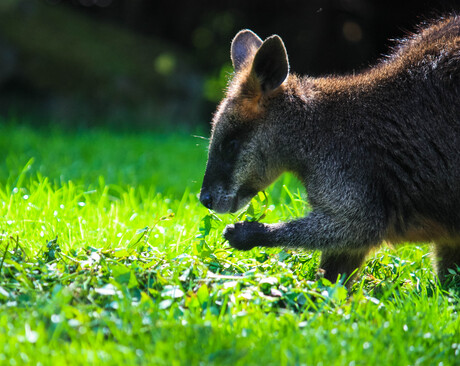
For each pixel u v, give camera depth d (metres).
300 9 29.31
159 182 16.53
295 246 8.88
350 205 8.77
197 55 32.44
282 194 12.26
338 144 8.97
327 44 28.61
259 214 9.48
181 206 12.23
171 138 24.23
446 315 7.22
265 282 7.29
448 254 9.77
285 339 5.98
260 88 9.26
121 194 13.77
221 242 9.63
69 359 5.48
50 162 17.62
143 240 9.23
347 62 28.30
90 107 27.67
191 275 7.59
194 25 33.19
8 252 8.04
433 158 8.68
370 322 6.66
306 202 9.84
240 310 6.80
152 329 5.99
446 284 8.97
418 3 24.97
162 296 6.95
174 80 29.56
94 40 30.19
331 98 9.24
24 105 26.97
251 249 9.26
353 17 28.41
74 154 19.31
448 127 8.62
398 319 6.72
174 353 5.62
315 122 9.17
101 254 7.85
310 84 9.60
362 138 8.88
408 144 8.75
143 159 18.98
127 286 7.11
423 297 7.71
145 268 7.75
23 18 29.11
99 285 7.09
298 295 7.20
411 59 9.13
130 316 6.34
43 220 9.98
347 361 5.67
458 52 8.77
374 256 9.72
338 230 8.82
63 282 7.31
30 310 6.44
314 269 9.15
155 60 30.28
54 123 26.92
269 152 9.41
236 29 31.69
